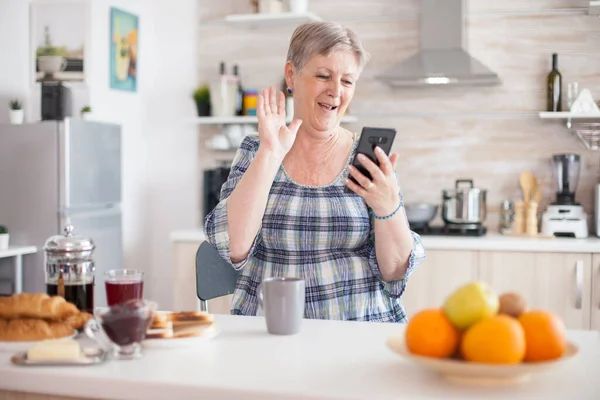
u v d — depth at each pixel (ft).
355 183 5.66
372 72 14.08
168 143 15.43
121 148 13.91
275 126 5.53
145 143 15.55
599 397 3.42
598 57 13.15
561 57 13.29
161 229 15.58
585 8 13.16
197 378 3.69
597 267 11.45
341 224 6.07
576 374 3.81
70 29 13.82
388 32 13.94
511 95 13.50
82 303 4.93
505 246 11.71
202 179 15.17
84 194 12.82
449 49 12.95
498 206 13.61
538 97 13.39
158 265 15.66
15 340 4.36
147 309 4.11
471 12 13.56
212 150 15.14
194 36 15.16
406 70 12.72
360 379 3.67
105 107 14.25
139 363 4.01
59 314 4.51
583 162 13.23
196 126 15.21
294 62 6.17
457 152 13.76
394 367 3.91
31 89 13.80
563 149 13.34
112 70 14.42
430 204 13.62
